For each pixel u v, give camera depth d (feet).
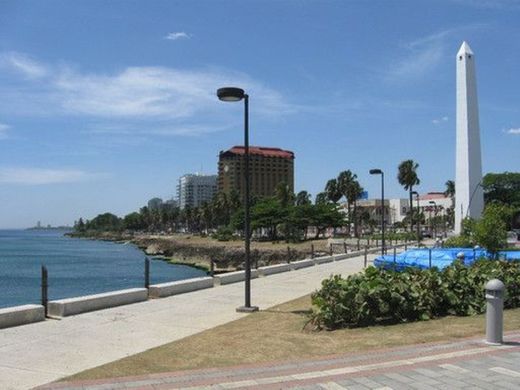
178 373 25.26
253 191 478.18
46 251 403.13
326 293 36.19
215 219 497.87
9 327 37.42
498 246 85.97
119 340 33.60
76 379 24.52
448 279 40.14
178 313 44.16
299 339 32.58
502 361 25.45
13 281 174.29
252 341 32.42
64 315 41.88
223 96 47.96
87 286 161.38
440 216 487.61
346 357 27.55
